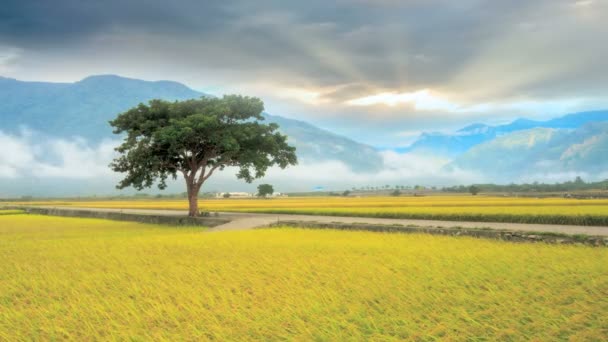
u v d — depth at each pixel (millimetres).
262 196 161750
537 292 11508
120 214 51094
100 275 14828
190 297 11594
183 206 73062
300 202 82062
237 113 43438
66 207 74625
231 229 32156
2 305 11578
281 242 22484
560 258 16391
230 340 8758
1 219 53219
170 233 31688
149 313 10312
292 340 8641
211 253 19078
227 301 11477
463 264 15320
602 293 11391
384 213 37938
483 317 9898
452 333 8898
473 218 32906
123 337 9000
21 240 27234
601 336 8555
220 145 39812
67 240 25656
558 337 8656
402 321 9664
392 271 14672
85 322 9844
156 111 41625
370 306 10828
